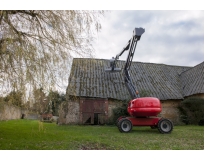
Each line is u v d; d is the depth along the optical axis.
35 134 6.78
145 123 8.40
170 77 15.62
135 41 9.52
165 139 6.32
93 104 12.02
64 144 5.13
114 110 11.88
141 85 13.70
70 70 4.77
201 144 5.45
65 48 4.66
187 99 12.17
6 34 4.12
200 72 14.04
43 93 4.41
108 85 13.08
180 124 12.35
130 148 4.80
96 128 9.76
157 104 8.26
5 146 4.69
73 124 11.68
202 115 11.61
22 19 4.60
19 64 4.26
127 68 10.44
